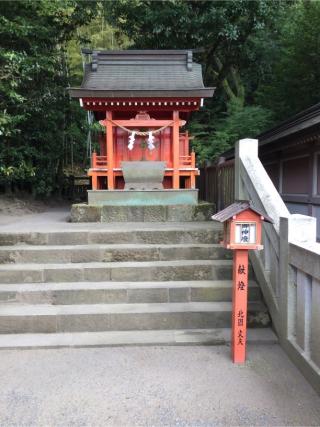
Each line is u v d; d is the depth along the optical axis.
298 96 13.59
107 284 4.41
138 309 4.01
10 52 7.50
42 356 3.41
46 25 10.53
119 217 6.69
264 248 4.12
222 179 7.15
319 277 2.69
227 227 3.23
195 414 2.55
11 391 2.84
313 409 2.58
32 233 5.17
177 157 7.71
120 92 7.13
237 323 3.24
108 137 7.64
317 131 6.38
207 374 3.06
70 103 12.45
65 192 14.45
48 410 2.61
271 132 7.83
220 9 12.58
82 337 3.73
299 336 3.18
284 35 14.84
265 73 16.94
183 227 5.68
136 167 7.47
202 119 17.02
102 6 13.97
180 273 4.56
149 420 2.49
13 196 10.83
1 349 3.55
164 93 7.18
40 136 11.01
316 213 7.10
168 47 14.27
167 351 3.49
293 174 8.29
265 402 2.67
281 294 3.54
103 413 2.57
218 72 16.80
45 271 4.51
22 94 9.79
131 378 3.01
